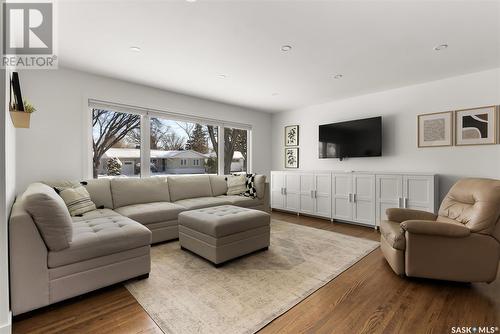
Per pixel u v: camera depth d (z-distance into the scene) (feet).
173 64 9.87
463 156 10.96
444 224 6.47
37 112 9.55
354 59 9.37
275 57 9.21
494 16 6.56
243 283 6.65
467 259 6.36
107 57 9.20
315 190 14.92
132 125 12.51
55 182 9.37
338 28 7.22
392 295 6.11
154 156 13.38
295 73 10.84
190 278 6.93
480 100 10.55
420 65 9.94
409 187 11.43
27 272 5.01
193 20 6.81
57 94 10.02
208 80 11.76
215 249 7.56
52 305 5.49
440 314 5.34
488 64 9.80
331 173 14.16
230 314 5.29
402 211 8.55
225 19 6.77
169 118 13.67
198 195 13.44
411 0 5.95
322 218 14.85
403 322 5.06
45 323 4.95
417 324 5.00
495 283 6.74
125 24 6.99
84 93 10.69
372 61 9.55
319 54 8.95
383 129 13.43
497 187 6.50
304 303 5.74
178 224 9.94
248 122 17.84
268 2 6.05
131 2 6.00
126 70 10.50
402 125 12.73
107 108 11.39
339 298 5.96
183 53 8.87
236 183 14.79
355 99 14.57
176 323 4.98
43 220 5.11
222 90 13.38
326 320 5.12
